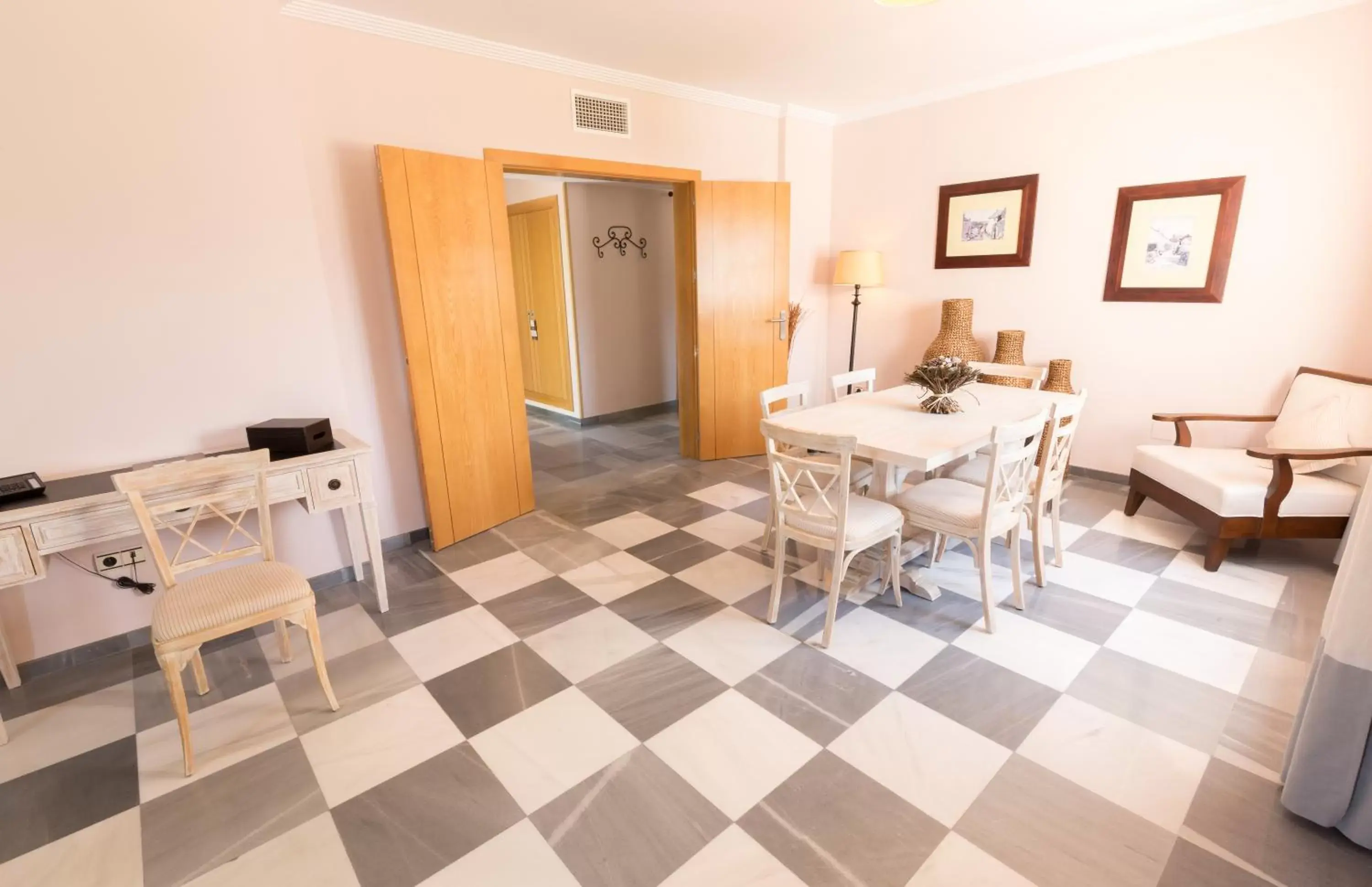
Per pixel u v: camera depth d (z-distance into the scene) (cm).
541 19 309
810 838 163
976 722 203
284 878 156
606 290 630
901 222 490
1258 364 354
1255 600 271
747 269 473
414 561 331
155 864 161
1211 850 157
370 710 216
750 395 497
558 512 396
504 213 357
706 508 397
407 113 318
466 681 230
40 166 220
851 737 198
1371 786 149
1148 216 374
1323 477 298
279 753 197
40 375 229
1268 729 197
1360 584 146
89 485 227
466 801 177
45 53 216
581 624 266
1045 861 155
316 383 291
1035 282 426
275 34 274
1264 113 331
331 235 303
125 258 239
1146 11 317
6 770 194
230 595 201
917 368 315
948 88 439
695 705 214
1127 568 303
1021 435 238
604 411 650
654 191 651
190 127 246
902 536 325
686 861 157
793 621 266
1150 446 352
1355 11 301
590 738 200
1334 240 322
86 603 249
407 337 312
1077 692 216
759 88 436
